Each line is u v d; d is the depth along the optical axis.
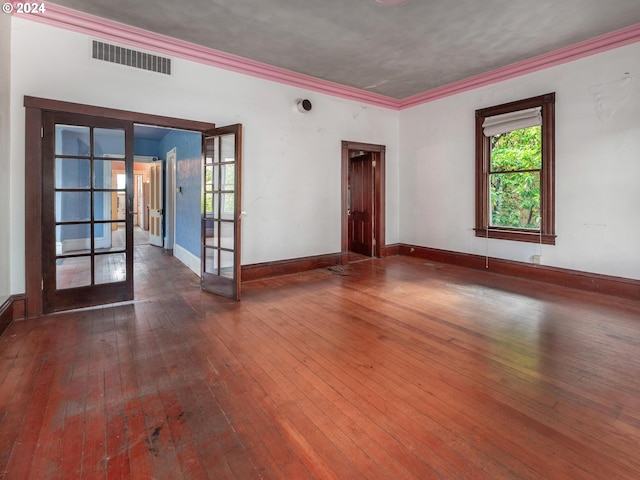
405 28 3.73
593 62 4.11
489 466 1.53
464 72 5.05
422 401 2.02
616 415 1.88
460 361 2.51
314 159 5.48
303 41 4.03
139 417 1.86
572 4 3.28
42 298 3.38
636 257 3.91
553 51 4.32
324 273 5.32
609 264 4.11
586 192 4.25
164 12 3.41
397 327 3.15
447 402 2.01
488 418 1.86
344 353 2.63
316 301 3.93
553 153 4.49
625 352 2.63
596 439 1.69
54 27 3.37
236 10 3.38
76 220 3.71
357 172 7.04
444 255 6.02
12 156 3.21
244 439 1.70
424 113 6.19
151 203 8.75
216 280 4.18
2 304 3.02
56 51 3.38
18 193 3.24
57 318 3.32
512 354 2.61
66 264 4.09
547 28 3.75
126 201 3.79
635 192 3.88
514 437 1.71
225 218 4.40
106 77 3.65
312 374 2.32
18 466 1.51
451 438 1.71
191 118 4.22
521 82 4.80
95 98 3.60
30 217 3.28
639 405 1.97
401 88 5.78
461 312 3.55
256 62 4.62
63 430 1.75
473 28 3.73
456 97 5.66
